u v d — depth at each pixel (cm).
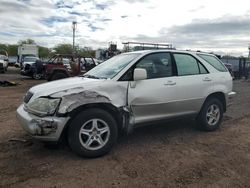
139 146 507
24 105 473
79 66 1691
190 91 557
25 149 478
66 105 420
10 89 1404
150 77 512
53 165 418
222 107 628
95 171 402
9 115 744
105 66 551
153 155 466
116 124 464
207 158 459
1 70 2714
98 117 444
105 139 454
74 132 431
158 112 519
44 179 376
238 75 2633
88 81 471
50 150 474
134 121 491
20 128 607
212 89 596
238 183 377
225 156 471
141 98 490
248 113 835
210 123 608
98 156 450
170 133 591
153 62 525
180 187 362
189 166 426
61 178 379
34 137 428
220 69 634
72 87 443
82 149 437
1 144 502
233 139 562
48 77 1662
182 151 488
